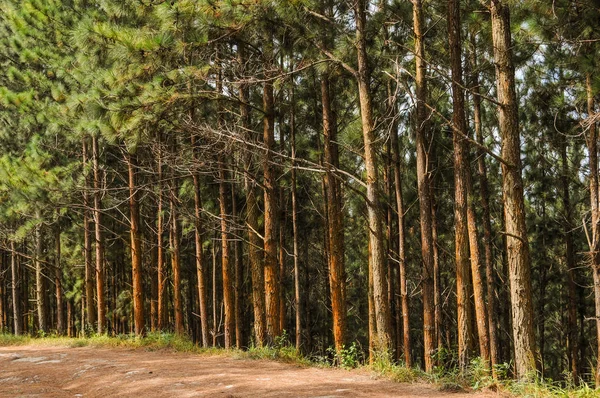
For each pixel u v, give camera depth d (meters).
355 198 17.83
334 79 15.59
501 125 8.48
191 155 14.83
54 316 36.53
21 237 19.14
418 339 25.89
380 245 11.42
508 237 8.33
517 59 14.48
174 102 12.04
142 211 26.55
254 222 15.18
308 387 8.23
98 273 19.78
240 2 11.21
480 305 11.50
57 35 18.09
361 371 10.32
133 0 12.80
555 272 21.80
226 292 16.97
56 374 10.99
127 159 18.09
